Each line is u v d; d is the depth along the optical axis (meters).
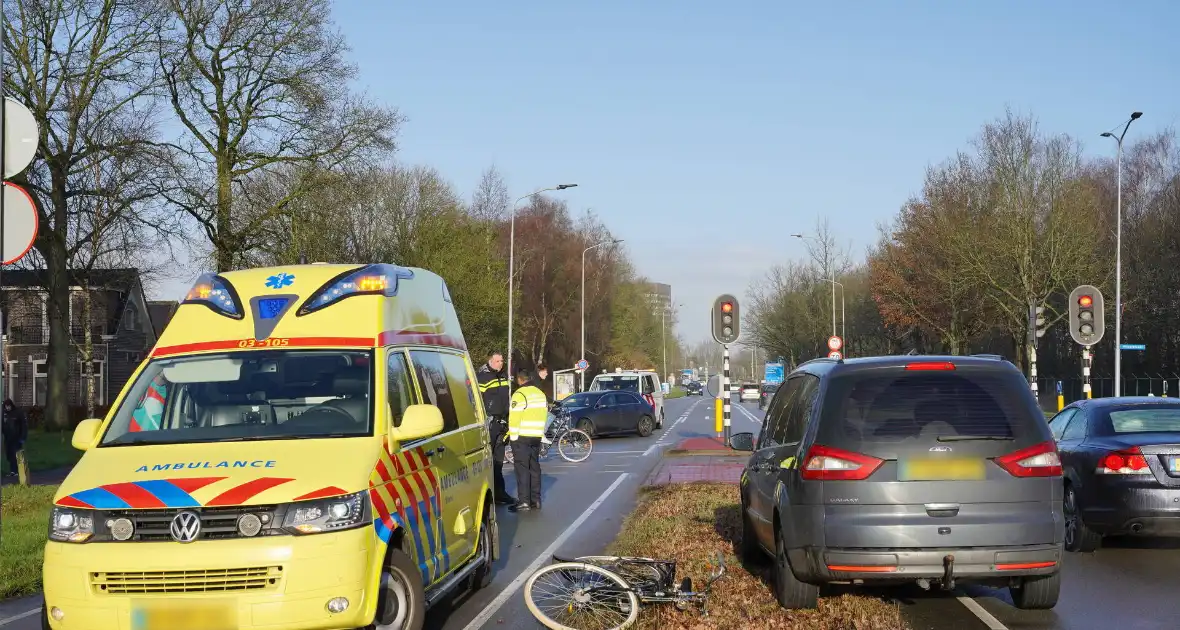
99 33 32.41
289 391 6.68
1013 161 45.59
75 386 56.31
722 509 13.07
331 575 5.63
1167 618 7.48
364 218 49.09
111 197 31.97
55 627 5.66
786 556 7.37
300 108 34.06
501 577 9.48
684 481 17.89
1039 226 45.41
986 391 7.11
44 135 31.69
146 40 32.28
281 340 6.96
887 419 7.04
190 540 5.60
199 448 6.24
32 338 54.81
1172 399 11.10
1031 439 6.98
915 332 66.25
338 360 6.80
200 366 6.88
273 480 5.79
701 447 25.83
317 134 34.31
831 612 7.38
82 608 5.59
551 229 71.62
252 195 33.72
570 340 71.62
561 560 7.65
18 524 13.46
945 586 6.99
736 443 9.61
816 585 7.43
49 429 37.56
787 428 8.15
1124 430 10.60
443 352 8.38
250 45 33.50
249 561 5.55
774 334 83.94
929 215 54.03
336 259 37.41
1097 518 9.98
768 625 7.07
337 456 6.10
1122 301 50.53
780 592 7.59
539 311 70.00
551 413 29.27
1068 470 10.55
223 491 5.70
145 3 32.00
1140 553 10.44
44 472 24.06
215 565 5.55
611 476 19.92
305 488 5.75
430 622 7.68
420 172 53.84
